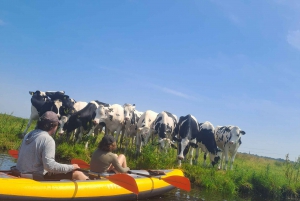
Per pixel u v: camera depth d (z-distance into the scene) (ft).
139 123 53.06
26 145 18.13
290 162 53.62
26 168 18.08
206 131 52.47
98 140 62.90
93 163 23.45
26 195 17.03
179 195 29.37
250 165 68.80
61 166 18.20
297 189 43.52
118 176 21.16
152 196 25.93
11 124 60.18
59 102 50.52
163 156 41.55
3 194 16.28
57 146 43.91
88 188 20.07
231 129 53.93
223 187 37.81
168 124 50.90
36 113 52.90
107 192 21.15
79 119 50.90
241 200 34.06
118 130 53.36
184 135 48.55
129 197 23.04
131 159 43.21
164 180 25.39
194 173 40.55
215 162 52.08
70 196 18.97
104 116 51.65
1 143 42.39
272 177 44.09
